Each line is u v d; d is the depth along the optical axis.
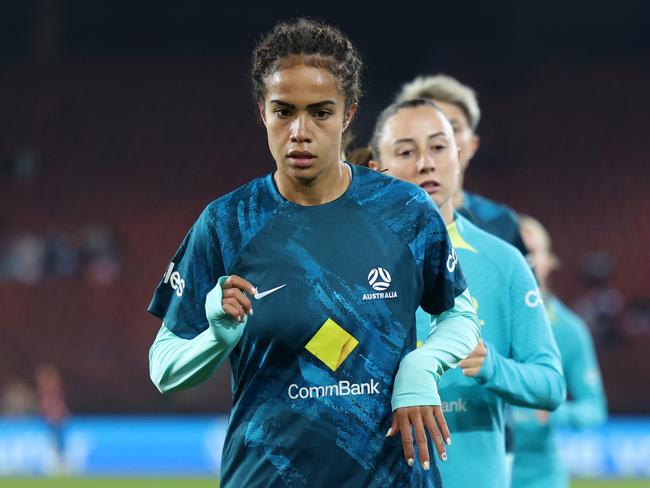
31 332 88.81
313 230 11.59
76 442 69.31
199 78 113.06
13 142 107.44
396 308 11.51
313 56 11.22
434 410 11.16
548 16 114.00
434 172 16.23
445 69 111.31
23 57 117.06
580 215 98.69
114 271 93.75
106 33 116.88
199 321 11.98
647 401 72.62
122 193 102.00
